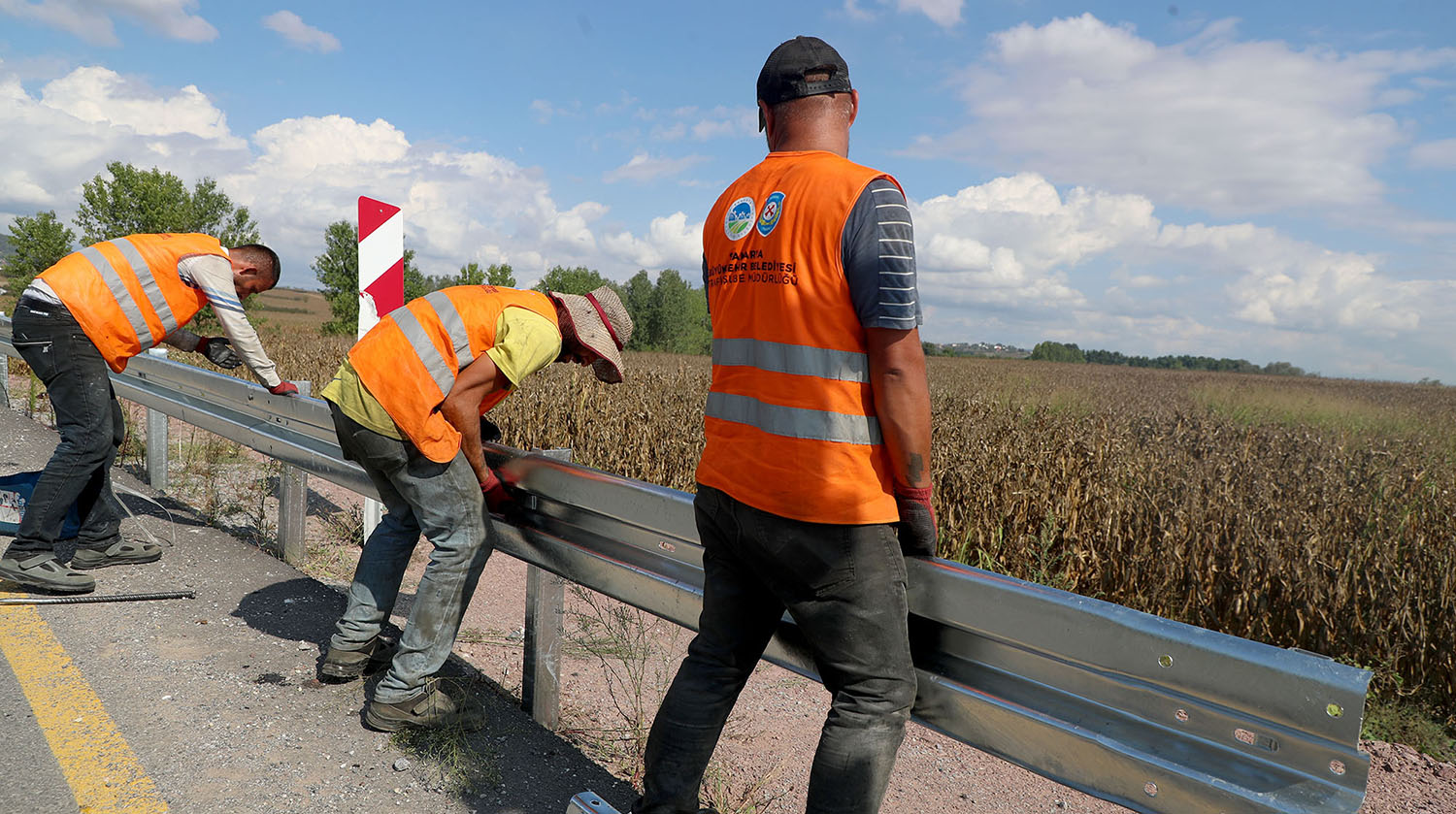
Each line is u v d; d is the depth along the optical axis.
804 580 1.63
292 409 4.08
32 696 2.80
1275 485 6.27
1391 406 28.47
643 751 2.74
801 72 1.73
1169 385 31.94
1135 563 5.03
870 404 1.58
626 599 2.44
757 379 1.65
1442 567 4.38
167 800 2.27
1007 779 2.91
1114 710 1.53
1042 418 10.62
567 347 2.87
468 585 2.74
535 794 2.42
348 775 2.45
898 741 1.65
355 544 4.95
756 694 3.46
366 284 4.55
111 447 3.89
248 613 3.65
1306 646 4.37
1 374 8.61
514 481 2.85
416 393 2.54
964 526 5.81
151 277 3.79
